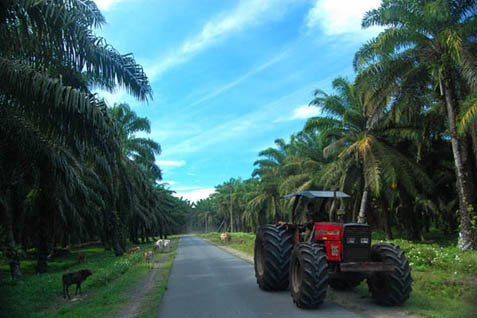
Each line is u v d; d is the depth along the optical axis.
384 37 15.02
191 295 8.02
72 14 9.20
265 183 42.56
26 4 8.52
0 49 9.12
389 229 26.53
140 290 9.04
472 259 9.68
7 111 10.02
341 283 7.77
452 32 13.54
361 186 25.48
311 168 29.31
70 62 9.72
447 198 27.97
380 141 21.59
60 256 28.92
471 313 5.38
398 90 16.42
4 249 16.30
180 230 137.75
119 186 22.73
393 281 5.97
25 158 11.20
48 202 16.64
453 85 15.36
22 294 9.57
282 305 6.62
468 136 18.14
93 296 8.91
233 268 12.83
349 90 21.70
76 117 8.89
